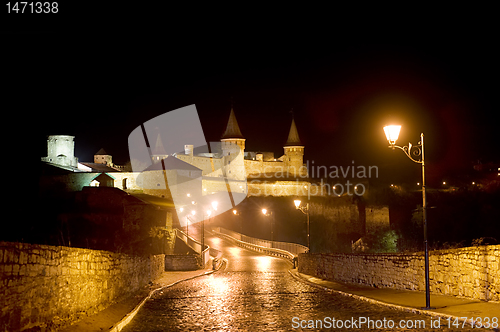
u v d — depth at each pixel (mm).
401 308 15102
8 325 8781
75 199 72312
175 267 38844
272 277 31703
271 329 13023
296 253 47250
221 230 80375
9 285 8859
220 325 13859
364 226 101812
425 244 14680
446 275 16562
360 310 15867
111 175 100875
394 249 60312
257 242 63094
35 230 48031
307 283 26859
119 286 18297
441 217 53812
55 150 109938
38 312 10148
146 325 14258
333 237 97438
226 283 27781
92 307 14047
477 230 49531
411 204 91125
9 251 8906
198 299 20391
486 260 14117
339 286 23547
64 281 11727
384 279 21156
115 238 56031
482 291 14352
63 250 11742
